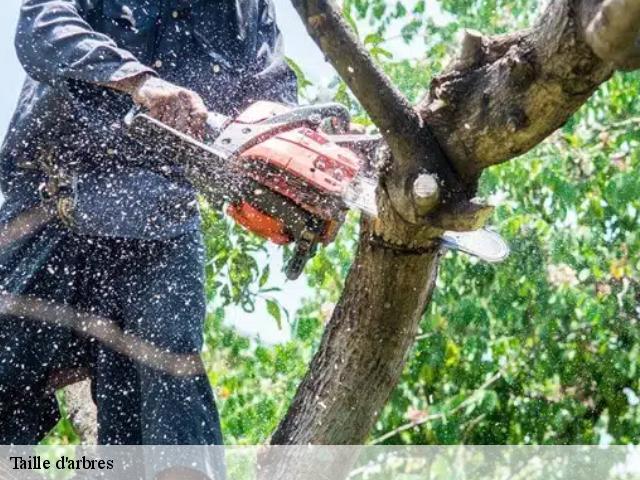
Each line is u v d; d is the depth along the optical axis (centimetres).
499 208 1005
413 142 412
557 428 1030
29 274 511
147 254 508
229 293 835
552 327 1017
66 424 822
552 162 1021
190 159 471
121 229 500
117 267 510
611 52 348
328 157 468
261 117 484
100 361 507
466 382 1029
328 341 481
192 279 505
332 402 479
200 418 485
